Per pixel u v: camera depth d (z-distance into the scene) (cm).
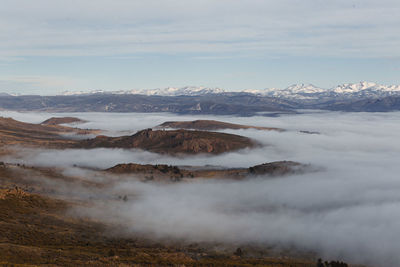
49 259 9619
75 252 11119
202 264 11406
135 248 14062
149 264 10419
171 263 10869
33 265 8612
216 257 14512
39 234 13375
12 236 12438
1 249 9756
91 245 13400
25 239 12394
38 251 10262
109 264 9750
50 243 12606
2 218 14425
